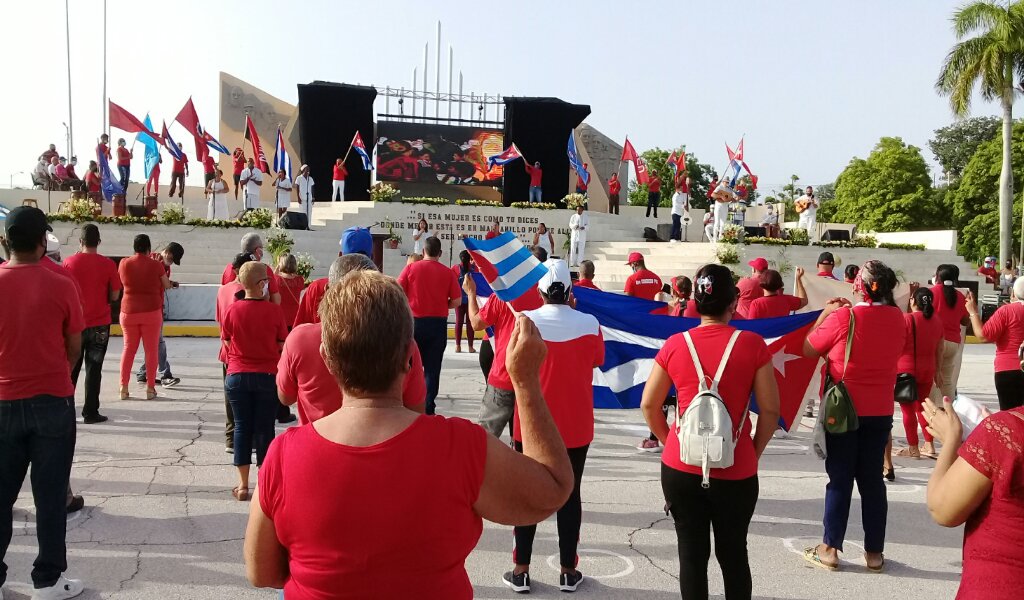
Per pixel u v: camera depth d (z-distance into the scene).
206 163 27.77
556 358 4.64
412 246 28.02
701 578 3.83
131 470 6.91
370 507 1.79
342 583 1.80
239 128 35.06
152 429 8.41
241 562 4.96
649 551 5.42
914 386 7.99
